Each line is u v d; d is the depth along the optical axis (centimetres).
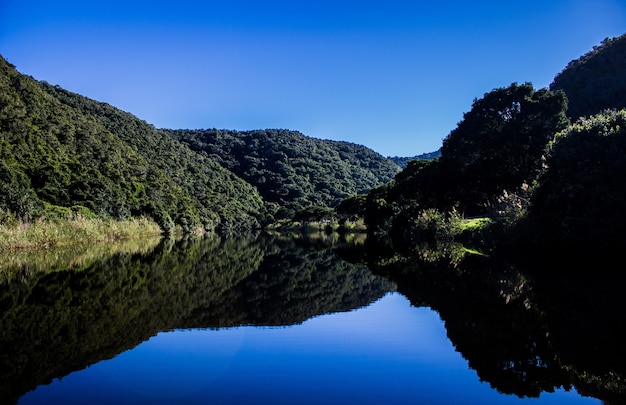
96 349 661
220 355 639
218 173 10169
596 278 1172
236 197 9744
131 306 977
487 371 560
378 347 673
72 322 820
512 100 3181
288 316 898
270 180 12038
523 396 482
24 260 1855
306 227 9269
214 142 13588
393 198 4353
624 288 1025
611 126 1495
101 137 6191
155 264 1864
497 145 3000
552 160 1598
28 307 941
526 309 852
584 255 1440
